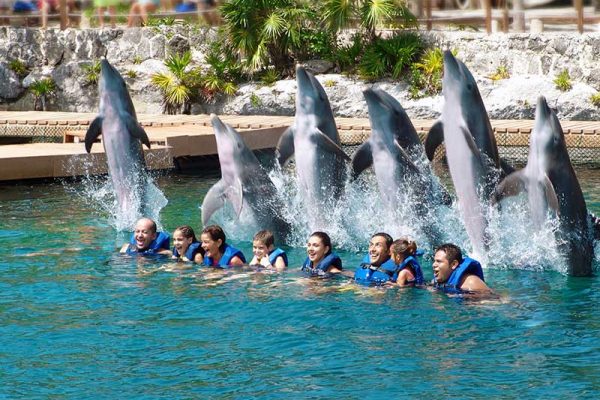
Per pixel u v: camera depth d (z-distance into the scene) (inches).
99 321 598.9
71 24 1856.5
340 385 492.7
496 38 1592.0
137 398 481.1
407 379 498.3
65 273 713.0
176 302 636.7
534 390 481.7
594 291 663.1
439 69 1560.0
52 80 1803.6
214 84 1674.5
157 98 1732.3
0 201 1017.5
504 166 767.7
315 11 1696.6
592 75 1518.2
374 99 784.3
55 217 933.8
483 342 553.9
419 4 1684.3
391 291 650.2
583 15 1568.7
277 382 498.3
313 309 616.4
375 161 791.1
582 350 538.6
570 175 708.0
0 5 1882.4
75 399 480.4
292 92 1630.2
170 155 1218.6
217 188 840.9
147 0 1809.8
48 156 1133.1
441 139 769.6
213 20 1792.6
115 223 904.3
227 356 536.4
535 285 678.5
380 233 685.3
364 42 1691.7
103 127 885.8
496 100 1514.5
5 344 557.9
